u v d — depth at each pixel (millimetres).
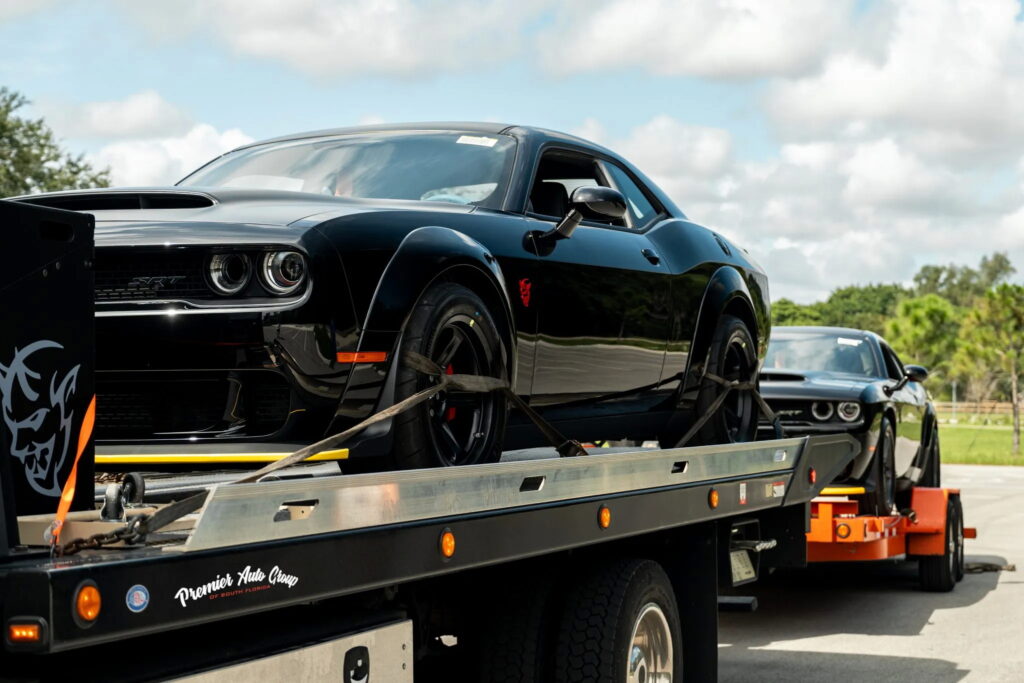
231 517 2145
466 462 3541
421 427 3322
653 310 4699
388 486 2604
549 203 4508
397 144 4398
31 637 1797
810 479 5359
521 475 3133
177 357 3092
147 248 3109
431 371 3307
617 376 4508
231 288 3139
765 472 4859
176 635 2357
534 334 3959
